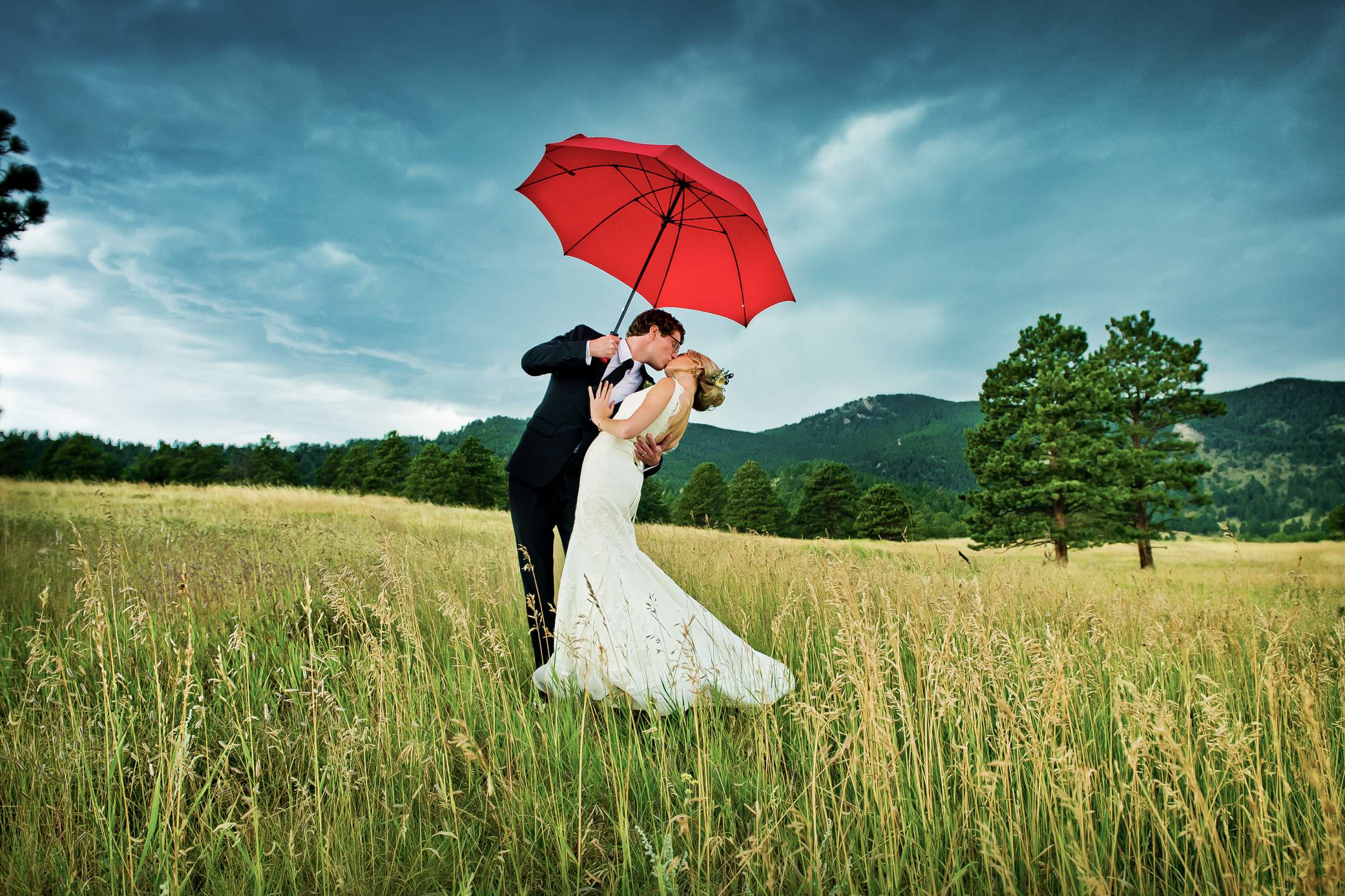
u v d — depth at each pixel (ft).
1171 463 88.02
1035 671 8.64
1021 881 6.79
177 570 15.48
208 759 8.52
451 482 173.06
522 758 8.80
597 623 11.23
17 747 8.79
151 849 7.14
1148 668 11.91
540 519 13.24
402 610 11.46
